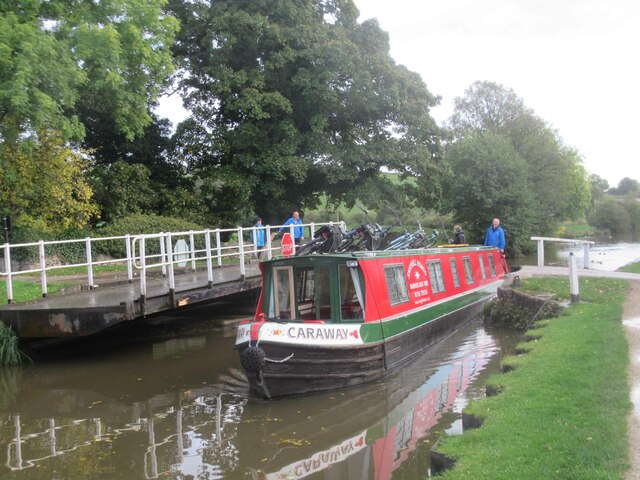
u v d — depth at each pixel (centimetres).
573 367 849
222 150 2733
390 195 3027
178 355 1403
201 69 2666
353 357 1086
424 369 1212
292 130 2644
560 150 6016
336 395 1056
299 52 2603
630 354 883
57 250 2266
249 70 2695
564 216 6381
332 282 1132
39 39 1323
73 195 2427
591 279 1730
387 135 3017
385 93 2764
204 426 914
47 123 1616
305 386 1053
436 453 620
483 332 1556
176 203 2731
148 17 1703
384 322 1168
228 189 2753
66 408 1018
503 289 1625
